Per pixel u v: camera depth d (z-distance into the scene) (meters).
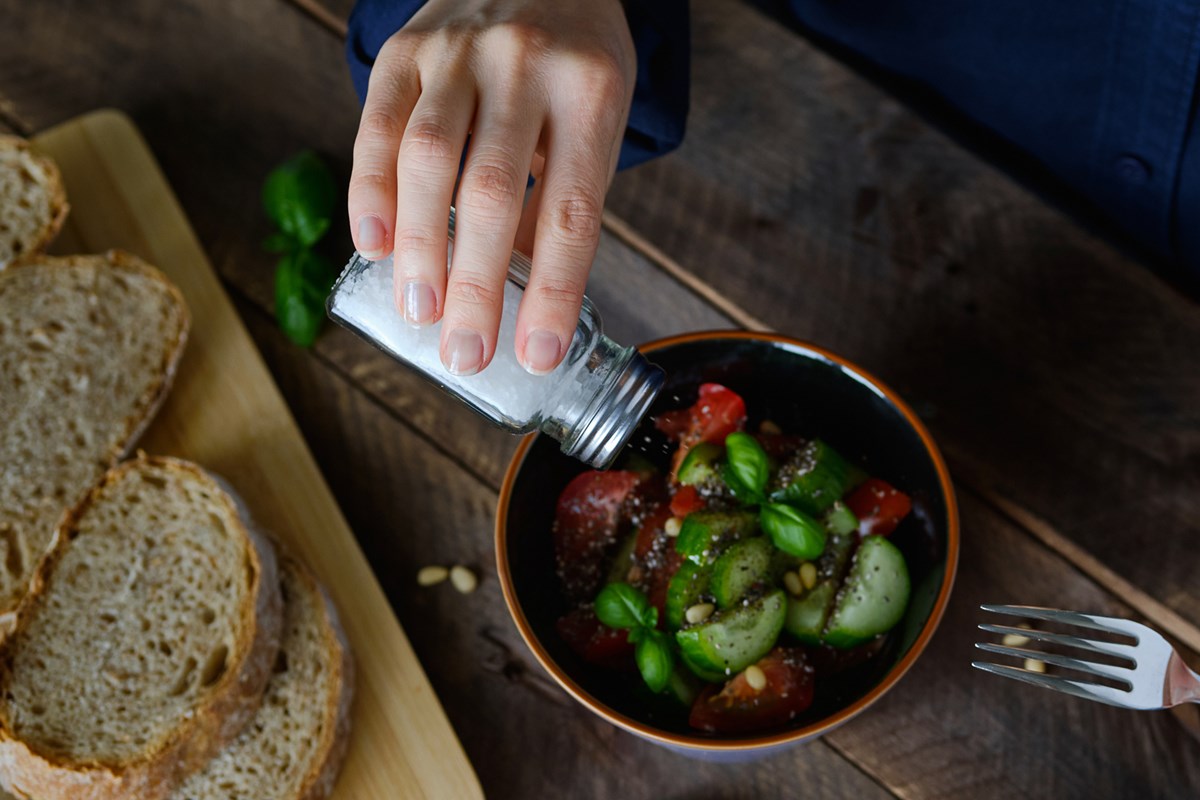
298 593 0.73
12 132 0.84
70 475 0.76
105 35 0.85
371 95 0.60
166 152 0.83
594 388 0.61
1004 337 0.74
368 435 0.77
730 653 0.63
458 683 0.73
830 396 0.67
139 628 0.73
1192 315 0.73
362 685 0.72
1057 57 0.76
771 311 0.76
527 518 0.67
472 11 0.61
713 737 0.62
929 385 0.74
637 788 0.71
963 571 0.71
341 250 0.80
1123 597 0.70
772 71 0.79
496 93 0.59
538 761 0.72
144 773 0.69
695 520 0.64
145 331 0.78
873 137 0.78
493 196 0.56
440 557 0.75
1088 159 0.79
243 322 0.79
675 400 0.68
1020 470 0.72
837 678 0.66
